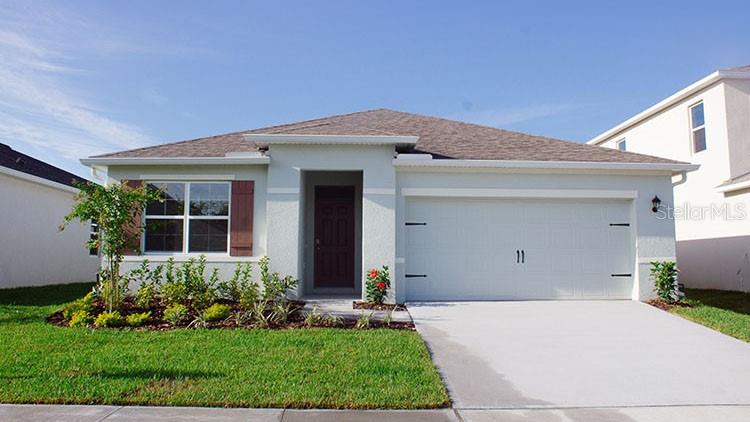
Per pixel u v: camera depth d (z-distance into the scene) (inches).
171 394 180.4
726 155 533.0
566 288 408.5
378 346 249.9
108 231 337.4
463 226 410.0
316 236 461.7
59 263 594.2
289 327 296.7
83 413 165.0
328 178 466.6
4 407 169.6
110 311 323.0
